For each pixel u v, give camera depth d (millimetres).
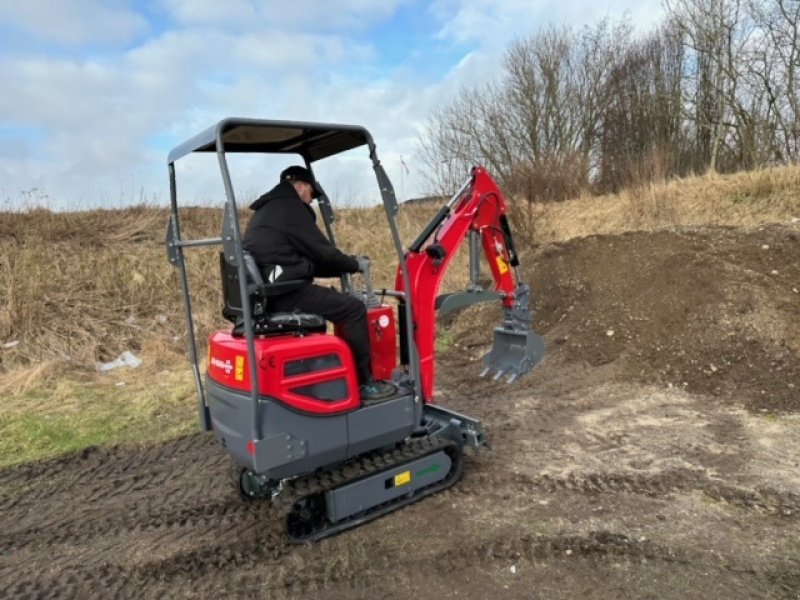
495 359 4676
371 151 3367
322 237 3422
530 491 3725
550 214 11758
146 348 7605
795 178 9375
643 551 3021
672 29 18375
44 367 6684
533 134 19984
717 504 3443
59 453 4816
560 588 2787
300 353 3107
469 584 2867
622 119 18797
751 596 2654
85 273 8516
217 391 3301
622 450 4254
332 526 3373
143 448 4887
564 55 19844
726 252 7047
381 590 2873
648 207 10344
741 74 16688
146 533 3551
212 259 9359
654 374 5695
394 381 3746
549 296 7941
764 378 5199
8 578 3156
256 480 3748
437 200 14750
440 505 3621
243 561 3193
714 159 16969
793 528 3156
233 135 3439
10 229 8844
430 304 4000
